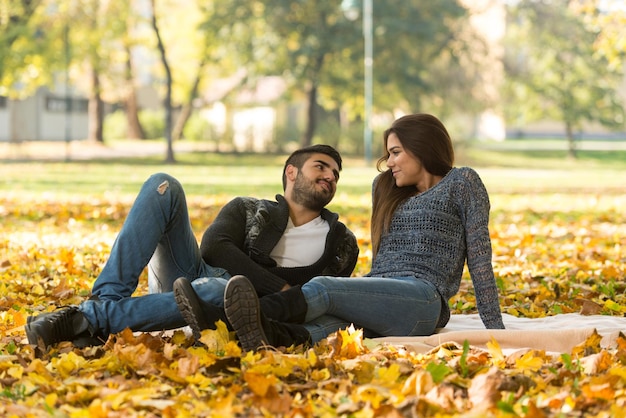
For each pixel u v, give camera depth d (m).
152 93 76.19
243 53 52.62
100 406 3.81
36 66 46.19
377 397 3.94
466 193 5.61
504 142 71.62
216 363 4.48
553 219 18.06
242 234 5.61
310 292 5.16
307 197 5.65
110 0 47.38
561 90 56.25
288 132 56.75
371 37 49.56
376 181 5.90
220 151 55.56
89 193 23.69
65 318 5.06
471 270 5.60
